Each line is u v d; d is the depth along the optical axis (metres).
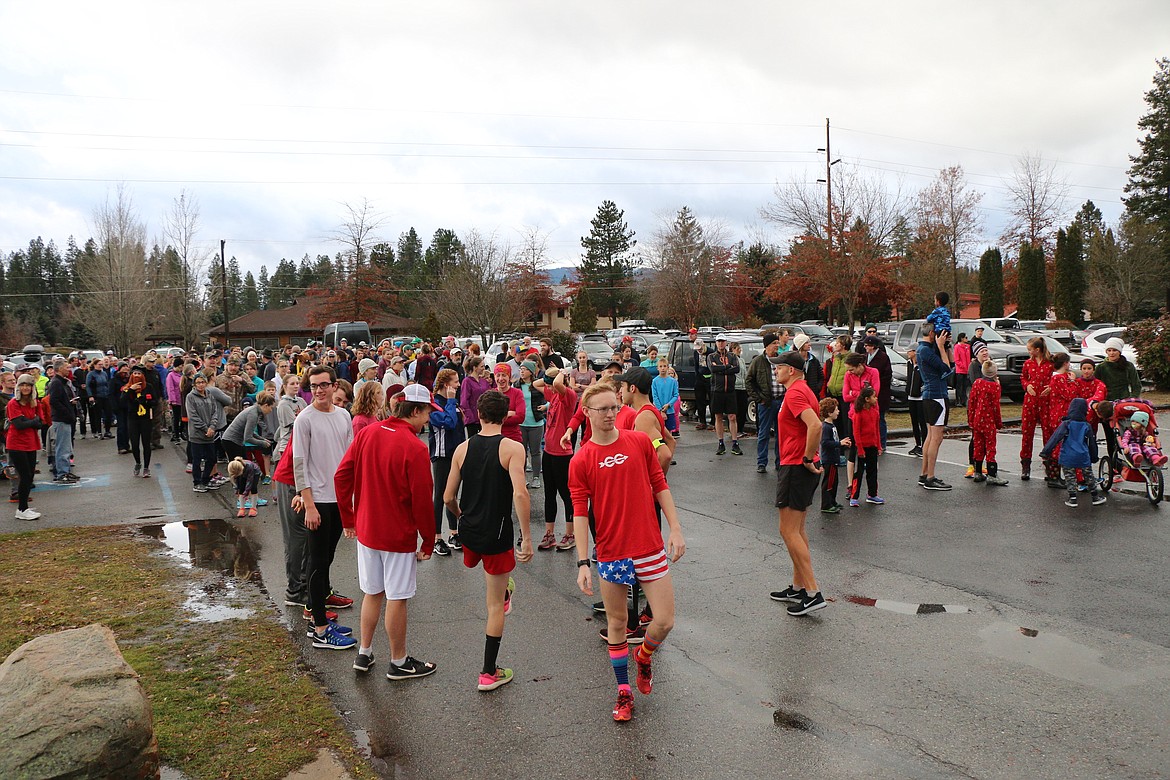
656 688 4.90
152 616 6.39
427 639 5.82
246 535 9.20
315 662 5.43
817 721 4.43
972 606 6.19
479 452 4.93
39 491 12.37
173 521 10.04
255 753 4.15
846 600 6.41
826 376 11.79
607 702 4.73
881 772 3.89
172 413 18.03
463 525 4.94
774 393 11.66
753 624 5.94
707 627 5.91
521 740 4.29
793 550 6.11
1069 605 6.13
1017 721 4.36
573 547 8.22
